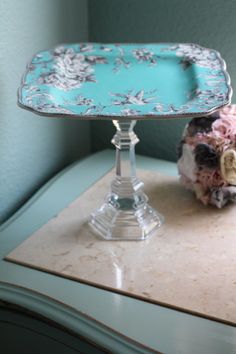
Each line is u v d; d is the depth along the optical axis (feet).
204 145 2.65
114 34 3.32
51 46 3.07
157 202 2.87
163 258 2.45
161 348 2.00
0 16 2.63
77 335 2.13
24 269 2.42
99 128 3.60
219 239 2.57
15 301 2.27
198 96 2.24
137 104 2.21
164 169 3.21
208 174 2.71
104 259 2.45
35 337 2.34
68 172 3.17
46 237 2.61
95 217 2.69
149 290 2.26
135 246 2.54
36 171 3.16
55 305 2.22
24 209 2.86
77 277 2.34
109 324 2.11
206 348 2.00
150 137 3.46
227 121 2.72
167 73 2.52
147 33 3.23
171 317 2.14
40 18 2.92
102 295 2.26
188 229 2.65
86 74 2.51
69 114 2.08
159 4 3.12
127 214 2.62
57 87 2.36
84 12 3.31
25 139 2.99
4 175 2.89
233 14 2.98
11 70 2.78
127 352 2.02
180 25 3.13
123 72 2.53
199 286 2.27
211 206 2.81
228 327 2.08
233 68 3.10
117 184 2.64
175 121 3.34
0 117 2.76
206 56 2.62
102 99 2.27
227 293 2.23
